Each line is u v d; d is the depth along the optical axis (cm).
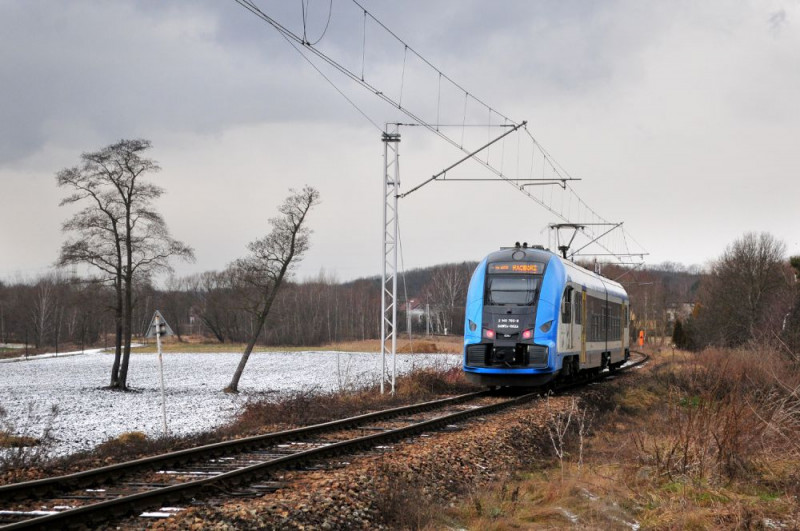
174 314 12731
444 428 1631
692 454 1174
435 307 12288
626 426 1944
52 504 910
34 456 1276
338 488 985
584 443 1585
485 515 970
